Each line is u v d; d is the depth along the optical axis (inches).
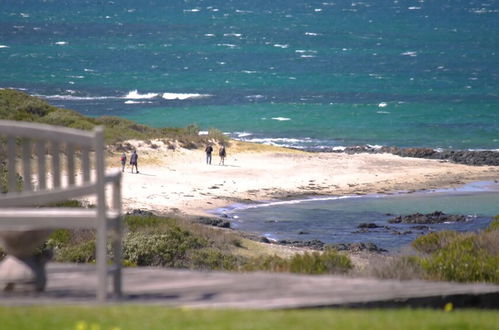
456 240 2918.3
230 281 1285.7
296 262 2132.1
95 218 1091.3
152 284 1262.3
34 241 1165.1
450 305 1198.3
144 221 4195.4
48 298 1142.3
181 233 3941.9
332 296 1174.3
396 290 1228.5
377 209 7249.0
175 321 999.0
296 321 1019.9
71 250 3166.8
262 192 7824.8
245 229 6299.2
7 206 1103.6
